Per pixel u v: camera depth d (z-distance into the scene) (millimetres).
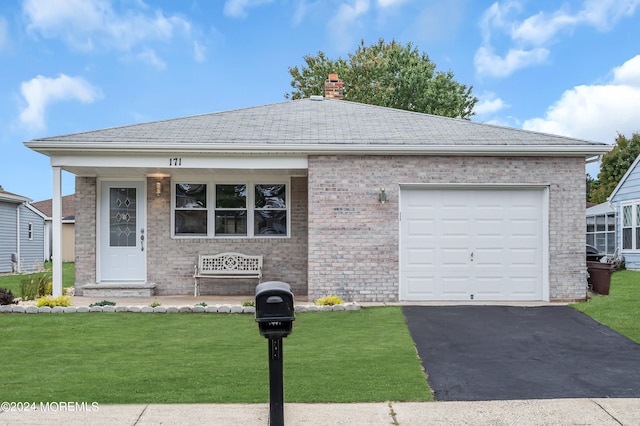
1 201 24922
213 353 7738
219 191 13805
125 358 7457
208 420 5148
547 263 11734
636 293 13094
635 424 5059
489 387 6289
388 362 7227
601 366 7180
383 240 11773
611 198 23297
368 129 12852
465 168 11789
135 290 13078
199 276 13164
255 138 12000
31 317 10258
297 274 13742
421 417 5254
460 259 11852
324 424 5059
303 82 37438
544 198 11836
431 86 35938
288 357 7469
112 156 11797
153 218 13609
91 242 13477
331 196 11805
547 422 5121
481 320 9906
